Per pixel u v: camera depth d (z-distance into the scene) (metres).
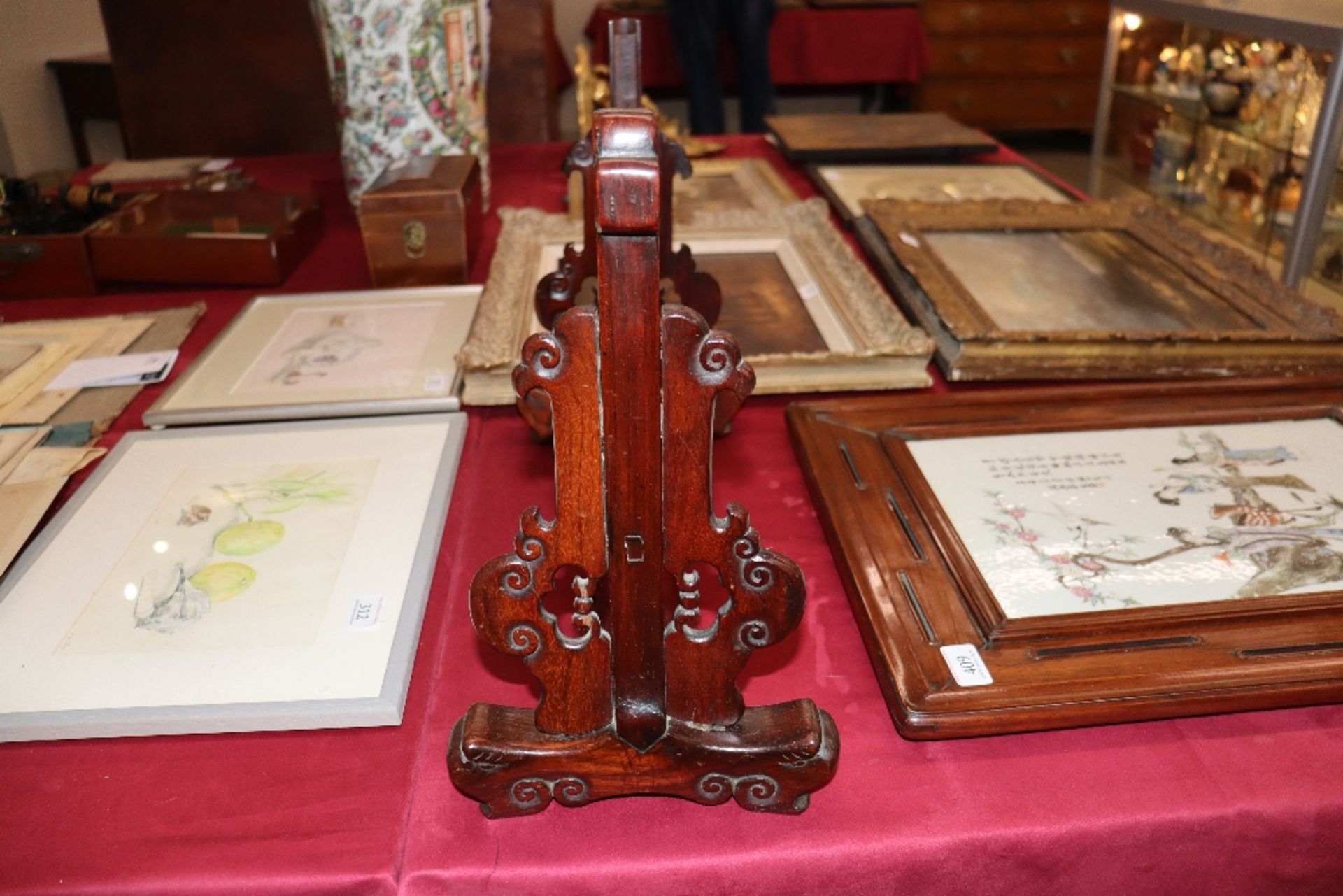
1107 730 0.70
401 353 1.18
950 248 1.42
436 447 1.00
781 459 1.03
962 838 0.63
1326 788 0.65
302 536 0.87
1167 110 2.02
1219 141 1.85
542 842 0.63
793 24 4.32
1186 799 0.64
